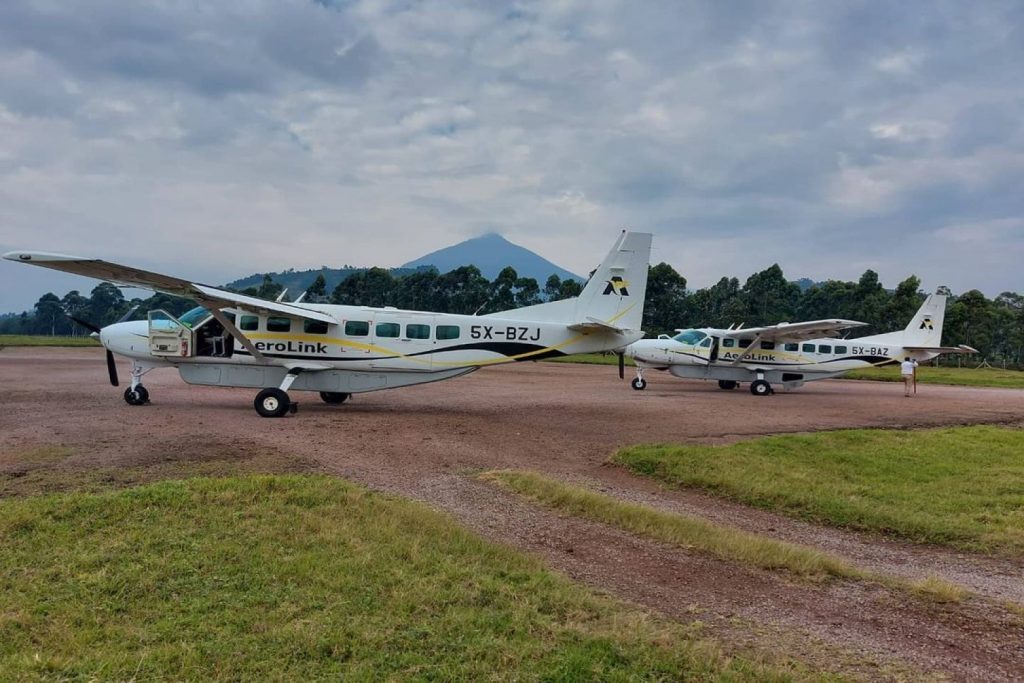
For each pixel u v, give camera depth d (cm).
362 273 7700
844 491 1000
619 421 1611
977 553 771
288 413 1515
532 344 1720
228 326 1486
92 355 3734
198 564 542
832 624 520
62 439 1061
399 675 386
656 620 498
